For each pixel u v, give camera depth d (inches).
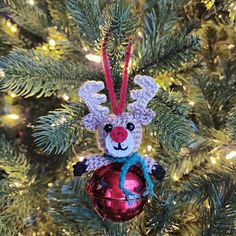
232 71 12.2
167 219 10.1
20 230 11.7
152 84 8.4
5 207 11.7
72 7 10.3
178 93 10.3
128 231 10.4
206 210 10.5
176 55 10.1
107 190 8.5
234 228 9.9
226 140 11.2
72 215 10.6
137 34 11.3
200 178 10.8
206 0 10.8
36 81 9.9
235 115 10.9
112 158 8.6
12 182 11.6
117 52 9.8
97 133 8.6
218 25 12.4
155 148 11.2
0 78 9.7
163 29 11.2
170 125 9.7
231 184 10.3
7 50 12.8
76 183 10.6
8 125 13.2
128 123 8.4
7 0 12.0
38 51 10.8
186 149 11.4
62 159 12.5
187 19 12.4
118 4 9.4
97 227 10.2
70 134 9.5
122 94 8.6
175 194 10.6
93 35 10.3
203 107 11.8
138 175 8.8
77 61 11.2
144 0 11.9
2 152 11.8
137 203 8.7
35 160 12.8
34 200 11.9
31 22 12.2
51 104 12.6
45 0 12.9
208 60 12.8
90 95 8.4
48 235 11.7
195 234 10.6
